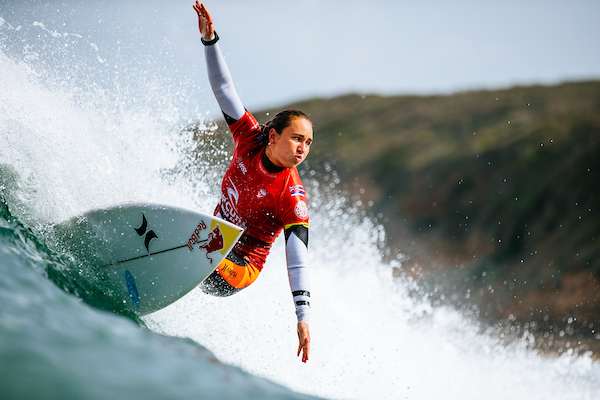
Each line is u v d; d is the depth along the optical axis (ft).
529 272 151.53
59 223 43.06
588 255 144.56
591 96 284.00
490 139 262.88
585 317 124.16
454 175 238.89
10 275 30.53
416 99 376.68
